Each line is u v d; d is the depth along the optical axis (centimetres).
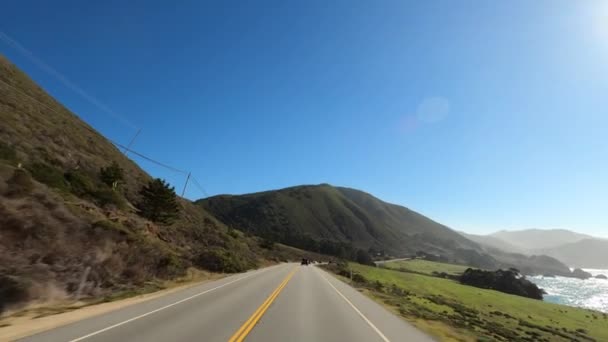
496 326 2605
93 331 846
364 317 1264
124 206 3266
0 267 1253
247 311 1217
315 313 1266
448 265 19250
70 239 1642
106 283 1736
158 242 2922
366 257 14425
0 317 1029
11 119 3488
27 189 1659
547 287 15962
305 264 7225
